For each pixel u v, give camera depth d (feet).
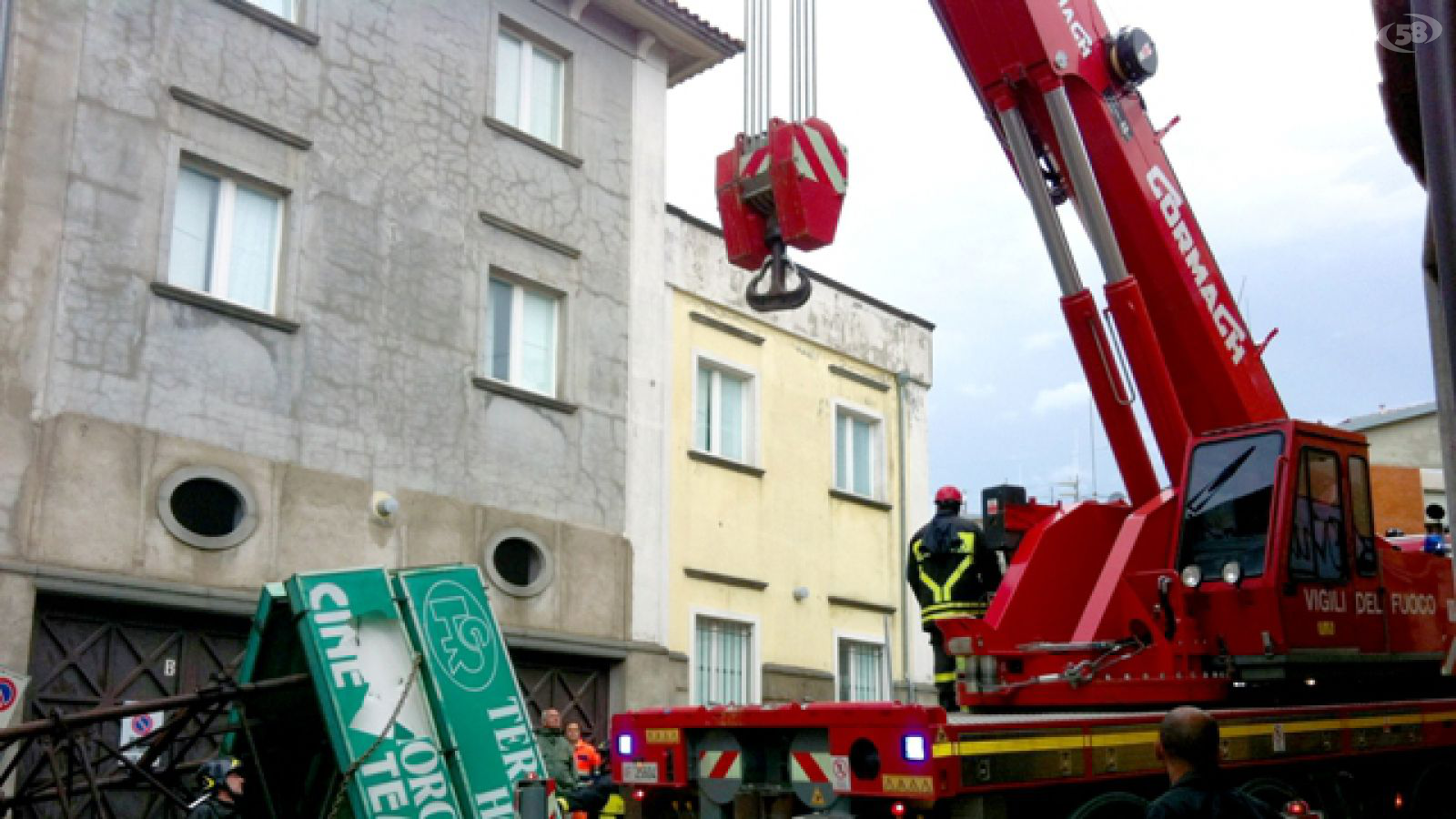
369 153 46.88
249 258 43.73
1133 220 29.89
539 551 49.70
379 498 44.98
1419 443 89.97
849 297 65.72
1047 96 28.55
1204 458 28.55
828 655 60.90
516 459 49.67
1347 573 28.40
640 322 55.47
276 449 42.52
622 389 54.13
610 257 54.80
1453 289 10.56
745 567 57.72
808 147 25.03
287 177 44.45
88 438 38.11
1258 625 26.81
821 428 62.95
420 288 47.67
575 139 54.49
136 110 40.83
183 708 25.79
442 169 49.19
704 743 23.68
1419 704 29.37
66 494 37.37
